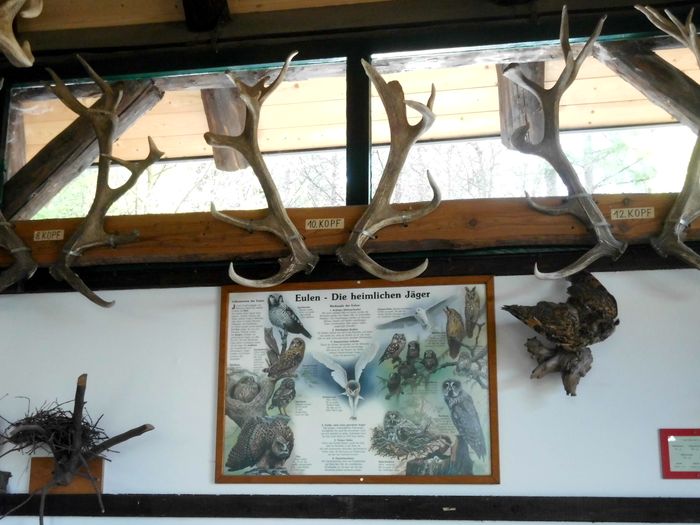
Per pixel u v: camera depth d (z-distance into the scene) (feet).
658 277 8.89
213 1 10.24
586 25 9.75
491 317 9.02
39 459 9.55
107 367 9.68
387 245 9.10
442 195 9.63
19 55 8.05
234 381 9.35
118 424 9.50
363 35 10.14
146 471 9.31
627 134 9.63
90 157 10.54
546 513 8.50
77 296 9.95
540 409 8.76
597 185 9.51
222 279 9.62
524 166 9.66
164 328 9.65
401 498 8.76
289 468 9.04
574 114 9.82
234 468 9.14
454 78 10.14
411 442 8.88
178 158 10.37
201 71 10.49
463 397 8.89
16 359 9.91
